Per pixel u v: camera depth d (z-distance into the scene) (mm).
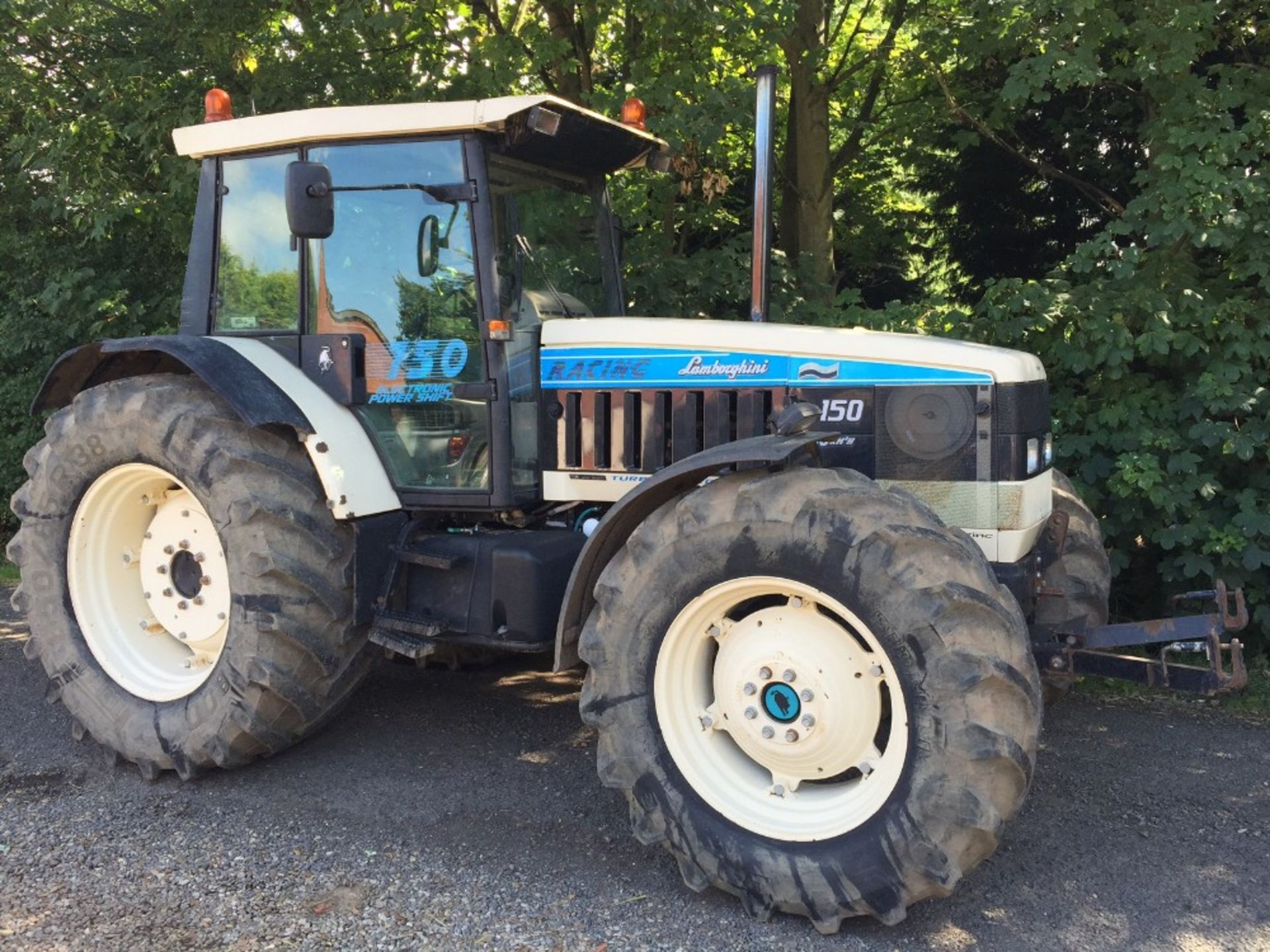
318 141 3947
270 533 3711
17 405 8328
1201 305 5496
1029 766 2734
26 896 3062
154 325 7734
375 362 3953
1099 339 5523
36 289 7906
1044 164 7809
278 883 3158
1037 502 3506
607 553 3322
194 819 3602
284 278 4113
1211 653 3361
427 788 3867
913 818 2764
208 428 3836
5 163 7773
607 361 3822
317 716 3906
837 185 9281
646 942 2855
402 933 2889
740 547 2965
